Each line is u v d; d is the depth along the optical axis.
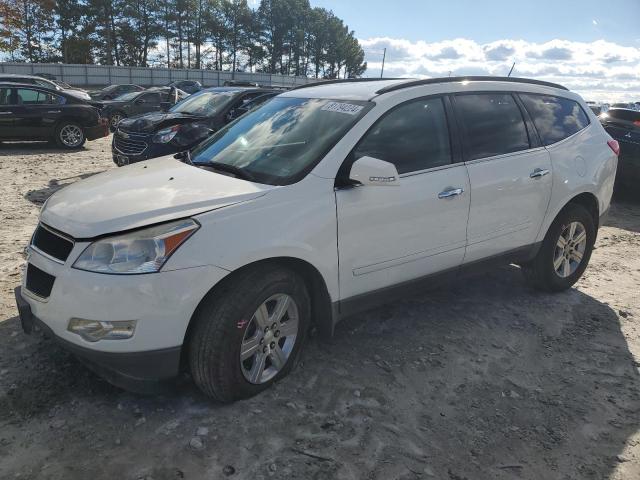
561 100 4.77
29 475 2.46
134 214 2.74
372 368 3.49
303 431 2.85
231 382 2.89
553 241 4.58
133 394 3.08
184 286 2.64
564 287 4.85
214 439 2.74
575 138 4.68
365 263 3.36
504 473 2.66
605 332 4.19
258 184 3.10
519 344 3.93
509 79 4.41
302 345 3.30
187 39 74.88
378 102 3.52
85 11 63.16
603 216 4.98
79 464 2.54
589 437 2.96
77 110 13.25
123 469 2.53
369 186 3.28
